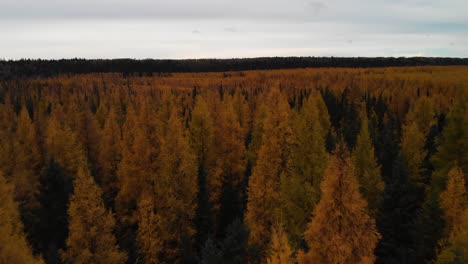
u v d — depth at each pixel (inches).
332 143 1584.6
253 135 1674.5
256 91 5433.1
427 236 887.7
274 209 1066.1
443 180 1232.8
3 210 742.5
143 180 1285.7
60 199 1226.0
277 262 639.1
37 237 1210.6
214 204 1531.7
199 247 1288.1
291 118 1433.3
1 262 653.3
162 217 1177.4
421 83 5797.2
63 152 1631.4
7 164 1514.5
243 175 1626.5
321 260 574.9
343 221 555.8
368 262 541.3
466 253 723.4
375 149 1803.6
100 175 1737.2
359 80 6658.5
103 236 921.5
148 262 1084.5
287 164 1104.2
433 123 2052.2
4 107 3139.8
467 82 5339.6
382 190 1147.9
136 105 3710.6
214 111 2102.6
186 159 1209.4
